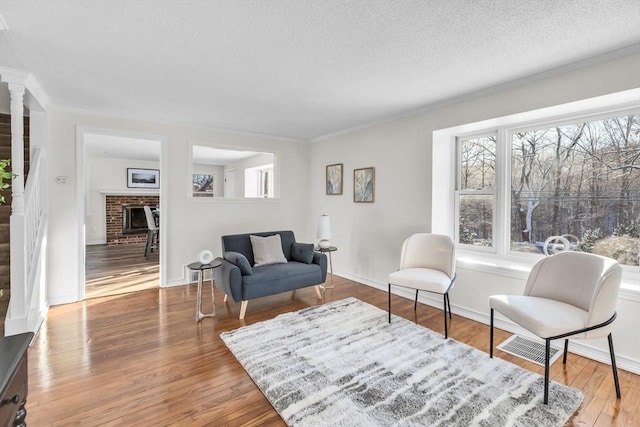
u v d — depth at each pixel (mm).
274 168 5273
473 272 3131
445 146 3561
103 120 3754
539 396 1905
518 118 2869
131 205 8070
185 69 2486
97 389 1972
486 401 1858
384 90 2945
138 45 2096
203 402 1862
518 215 3102
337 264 4871
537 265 2385
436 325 2988
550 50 2143
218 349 2500
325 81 2734
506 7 1661
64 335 2730
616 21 1784
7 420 943
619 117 2463
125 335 2738
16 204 2521
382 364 2266
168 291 4035
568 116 2705
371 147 4234
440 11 1698
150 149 6426
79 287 3637
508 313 2143
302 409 1788
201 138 4473
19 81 2525
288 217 5348
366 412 1765
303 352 2432
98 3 1635
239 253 3508
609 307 1862
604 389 1996
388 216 3998
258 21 1806
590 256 2119
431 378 2096
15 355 1032
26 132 3520
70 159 3553
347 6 1658
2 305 2711
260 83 2777
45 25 1845
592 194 2617
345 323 2996
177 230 4320
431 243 3213
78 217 3615
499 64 2369
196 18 1776
